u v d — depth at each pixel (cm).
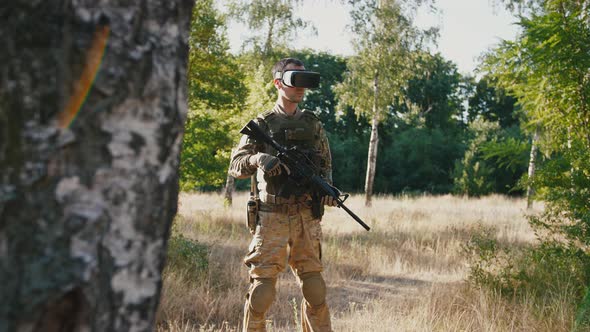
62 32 82
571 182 529
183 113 99
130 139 89
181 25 98
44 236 81
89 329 85
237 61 1354
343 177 4012
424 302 488
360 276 694
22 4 80
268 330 430
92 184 85
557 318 416
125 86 87
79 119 83
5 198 79
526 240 926
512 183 3456
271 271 313
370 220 1283
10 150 79
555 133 667
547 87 619
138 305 91
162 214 95
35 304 80
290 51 1573
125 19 88
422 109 4312
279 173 306
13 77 79
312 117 332
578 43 585
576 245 524
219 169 1288
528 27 611
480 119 4281
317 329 321
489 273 539
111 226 87
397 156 3975
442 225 1183
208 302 488
